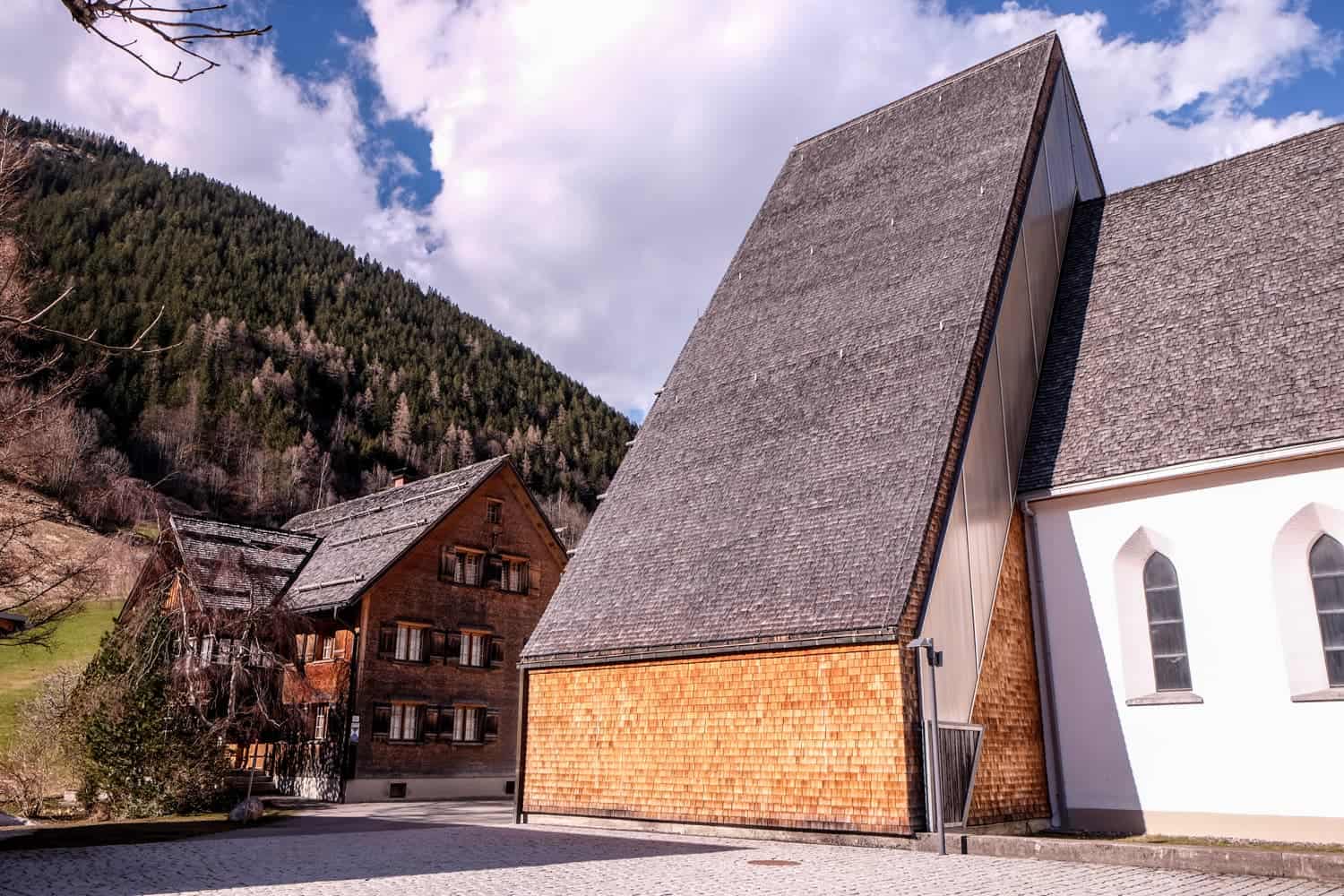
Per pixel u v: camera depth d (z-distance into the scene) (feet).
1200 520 55.47
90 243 403.13
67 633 151.43
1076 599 59.52
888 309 69.62
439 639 113.60
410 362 444.96
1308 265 60.70
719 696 58.23
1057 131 81.30
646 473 74.90
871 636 50.88
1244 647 52.70
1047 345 70.59
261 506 305.32
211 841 53.57
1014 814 54.85
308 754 107.55
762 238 89.25
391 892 32.89
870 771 50.55
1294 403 53.88
